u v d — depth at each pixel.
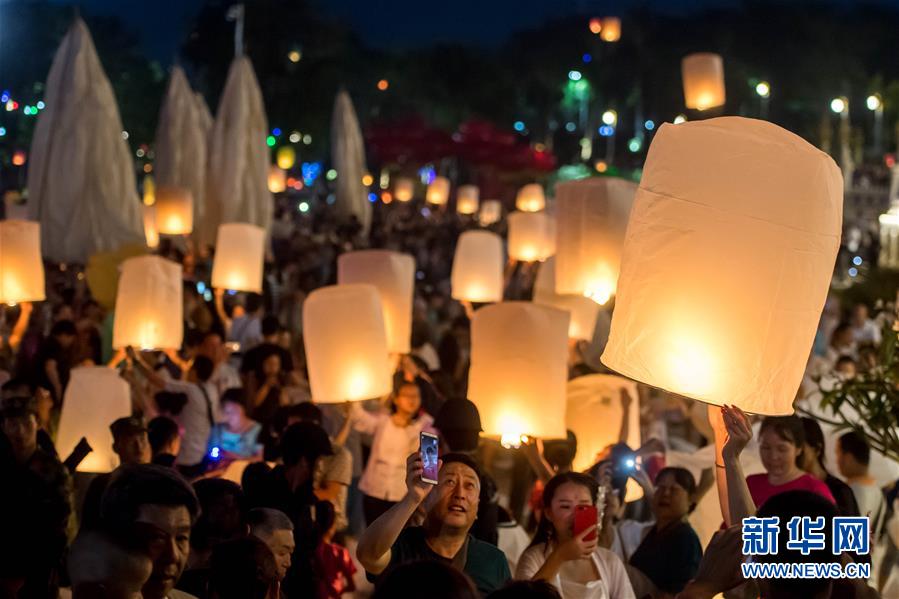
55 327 13.67
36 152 24.42
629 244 4.65
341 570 7.33
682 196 4.53
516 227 19.02
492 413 8.34
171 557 3.96
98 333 14.59
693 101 15.84
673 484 7.62
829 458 10.02
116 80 76.56
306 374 14.05
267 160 30.38
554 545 6.02
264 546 4.70
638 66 96.12
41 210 24.25
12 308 16.89
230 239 17.52
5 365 13.55
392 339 11.51
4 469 5.39
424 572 3.24
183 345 15.63
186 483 4.03
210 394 11.70
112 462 10.08
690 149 4.54
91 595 3.83
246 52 80.06
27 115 63.56
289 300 20.84
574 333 12.30
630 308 4.61
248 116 30.09
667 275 4.54
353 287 9.66
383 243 34.56
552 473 8.47
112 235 24.28
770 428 6.87
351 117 41.06
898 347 7.90
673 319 4.54
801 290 4.52
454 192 63.50
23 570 5.02
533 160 50.50
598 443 9.57
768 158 4.48
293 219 50.12
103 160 24.38
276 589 4.76
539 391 8.29
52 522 5.11
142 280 12.41
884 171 59.31
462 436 7.96
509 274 19.20
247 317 17.41
